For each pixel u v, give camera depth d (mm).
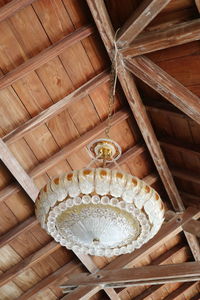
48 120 3967
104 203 2805
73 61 3750
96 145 3592
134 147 4578
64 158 4230
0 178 4164
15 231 4613
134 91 3861
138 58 3430
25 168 4168
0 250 4863
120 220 2895
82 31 3543
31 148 4102
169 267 5125
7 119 3812
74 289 5402
